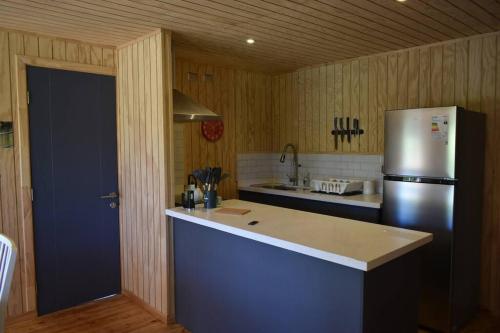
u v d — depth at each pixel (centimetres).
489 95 325
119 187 366
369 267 171
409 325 214
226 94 468
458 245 293
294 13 268
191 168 439
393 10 263
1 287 183
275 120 516
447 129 284
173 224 310
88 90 344
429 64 359
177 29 304
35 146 319
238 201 344
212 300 274
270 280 228
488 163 329
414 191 304
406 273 209
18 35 306
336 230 231
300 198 408
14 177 311
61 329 302
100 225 357
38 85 317
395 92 385
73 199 340
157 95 306
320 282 199
